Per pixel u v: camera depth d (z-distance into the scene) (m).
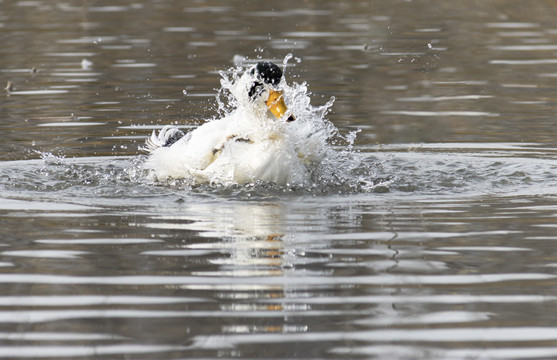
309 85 27.73
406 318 10.45
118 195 16.95
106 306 10.86
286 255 12.82
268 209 15.73
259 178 17.55
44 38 35.72
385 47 33.81
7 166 19.14
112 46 33.94
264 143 17.69
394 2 44.69
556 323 10.26
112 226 14.49
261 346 9.72
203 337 9.95
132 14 41.31
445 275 11.89
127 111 24.44
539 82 28.12
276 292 11.29
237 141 17.91
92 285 11.59
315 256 12.77
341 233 13.99
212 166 17.78
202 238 13.73
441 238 13.63
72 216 15.16
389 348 9.65
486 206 15.71
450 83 28.12
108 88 27.27
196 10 42.28
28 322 10.40
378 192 17.14
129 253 12.95
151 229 14.28
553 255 12.64
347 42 34.56
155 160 18.47
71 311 10.71
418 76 29.17
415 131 22.55
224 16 40.53
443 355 9.47
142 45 34.12
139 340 9.89
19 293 11.30
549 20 39.34
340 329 10.16
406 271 12.08
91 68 30.19
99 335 10.03
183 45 34.03
